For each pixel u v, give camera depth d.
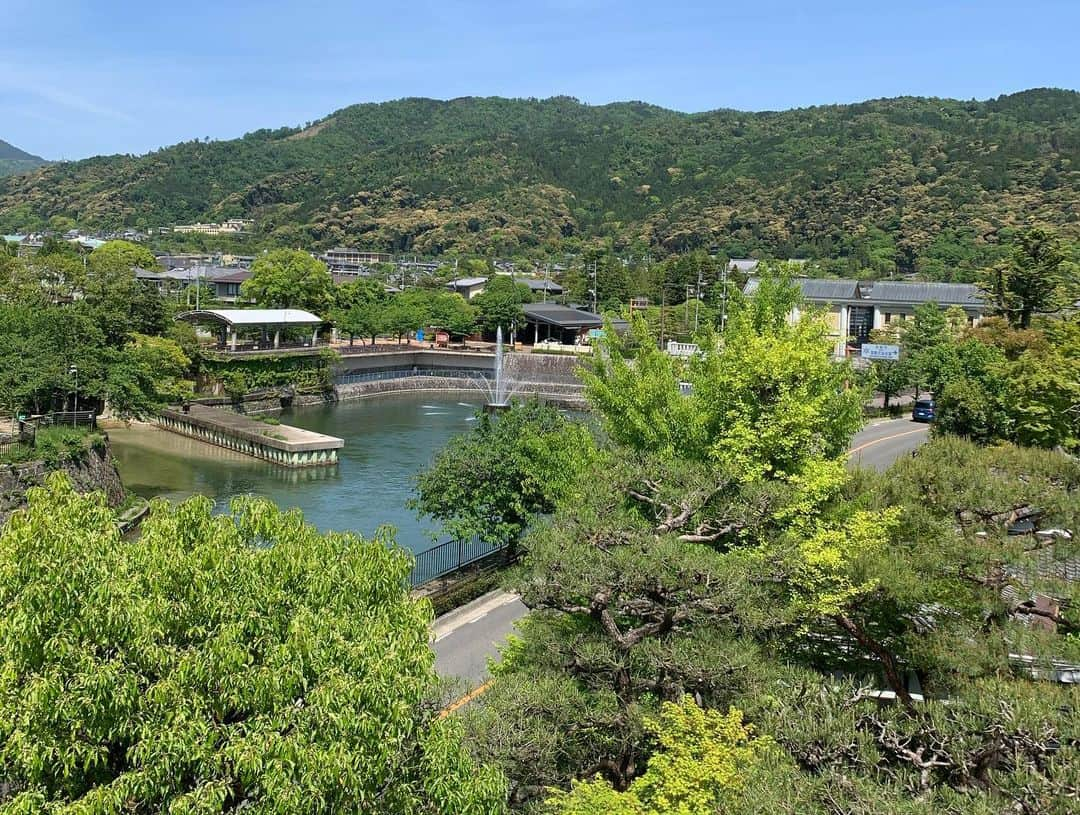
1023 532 21.16
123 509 48.22
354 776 10.45
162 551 12.02
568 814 13.19
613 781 16.73
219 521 13.41
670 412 24.30
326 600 12.62
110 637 10.77
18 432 46.31
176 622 11.27
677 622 16.80
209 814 10.20
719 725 13.83
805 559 17.80
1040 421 36.06
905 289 103.56
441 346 120.00
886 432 62.19
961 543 17.98
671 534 17.69
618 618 19.23
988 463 21.56
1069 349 39.81
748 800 11.35
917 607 17.97
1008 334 61.22
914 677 20.75
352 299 124.12
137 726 10.47
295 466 63.69
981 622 17.58
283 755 10.32
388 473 62.88
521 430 35.12
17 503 40.06
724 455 21.42
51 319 53.84
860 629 19.12
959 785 12.59
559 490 28.50
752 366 22.14
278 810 10.08
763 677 15.30
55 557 11.12
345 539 14.11
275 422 74.25
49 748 10.11
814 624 19.64
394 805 11.51
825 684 14.43
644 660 16.11
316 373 97.38
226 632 11.18
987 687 13.15
